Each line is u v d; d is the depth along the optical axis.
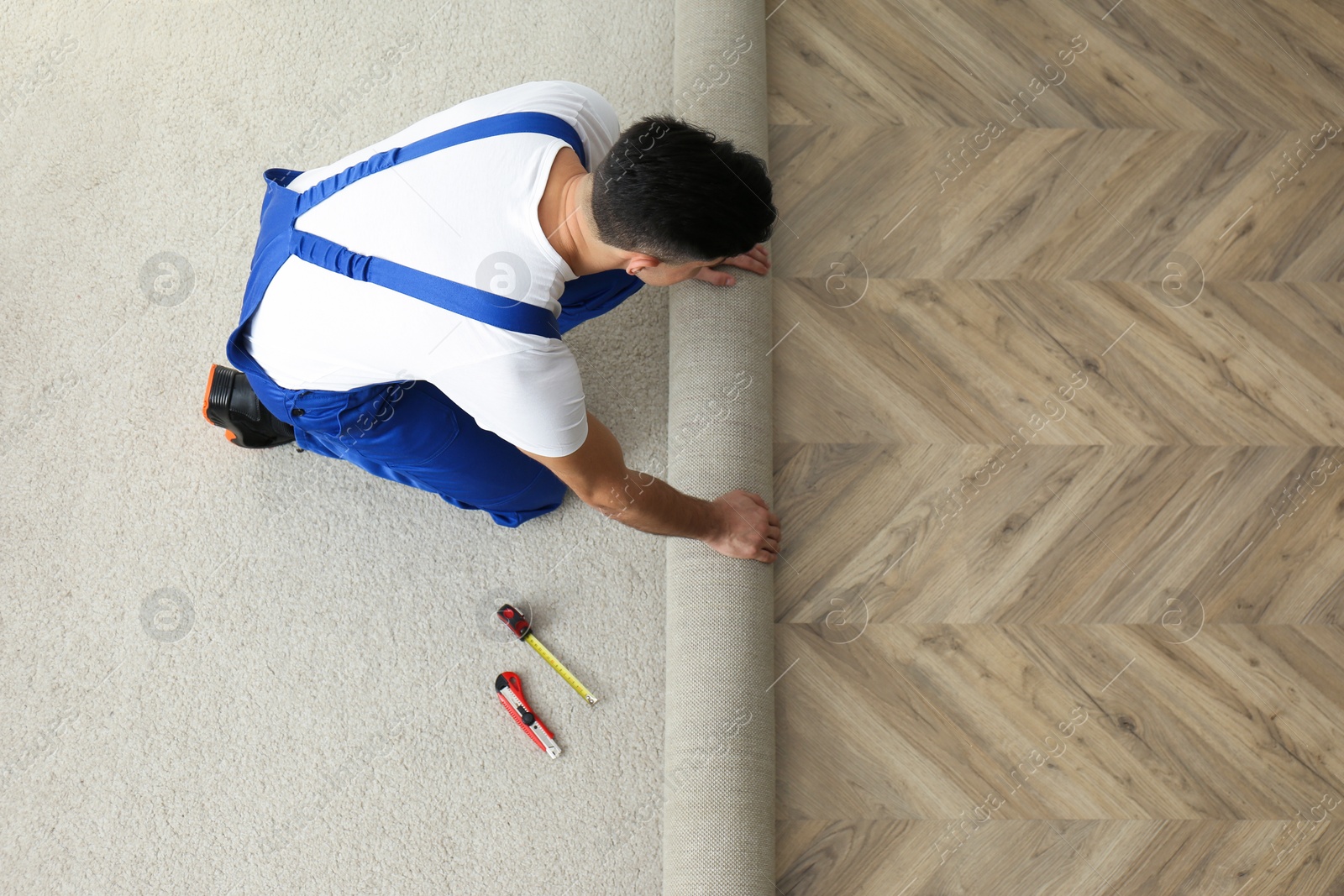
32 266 1.45
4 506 1.35
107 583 1.32
